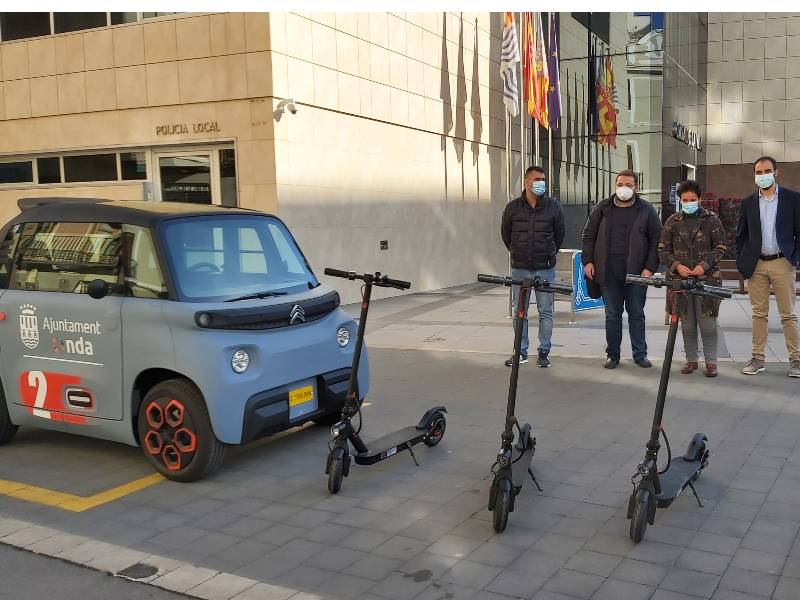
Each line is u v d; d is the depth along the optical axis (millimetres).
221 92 13133
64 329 5426
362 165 15281
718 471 5059
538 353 8664
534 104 17906
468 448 5711
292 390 5340
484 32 20078
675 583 3586
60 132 14477
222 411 4898
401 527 4320
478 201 20125
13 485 5121
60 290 5551
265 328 5184
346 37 14633
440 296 16344
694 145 30094
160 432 5121
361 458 4992
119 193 14219
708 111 36719
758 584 3557
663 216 24797
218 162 13484
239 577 3748
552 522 4332
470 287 18516
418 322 12391
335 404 5691
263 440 6070
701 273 7406
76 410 5457
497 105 20938
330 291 5906
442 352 9555
